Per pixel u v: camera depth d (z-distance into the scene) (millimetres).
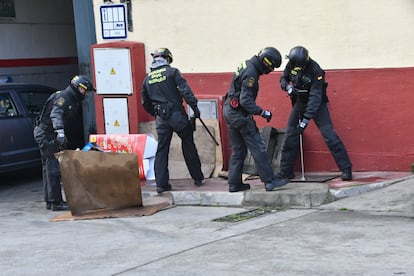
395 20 10305
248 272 6508
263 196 9797
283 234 8008
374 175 10523
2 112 12969
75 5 13555
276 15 11305
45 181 10914
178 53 12430
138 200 10141
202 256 7223
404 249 7020
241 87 9625
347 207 9180
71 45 19375
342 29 10727
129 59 12688
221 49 11969
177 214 9836
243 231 8352
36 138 10688
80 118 14453
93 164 10008
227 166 11992
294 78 10070
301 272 6414
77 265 7191
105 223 9461
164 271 6715
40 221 10008
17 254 7879
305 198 9492
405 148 10492
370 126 10719
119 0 12844
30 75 18219
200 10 12078
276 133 11484
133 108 12789
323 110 10289
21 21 17891
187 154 10883
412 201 9031
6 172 13016
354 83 10750
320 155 11219
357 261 6680
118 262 7211
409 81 10328
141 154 12156
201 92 12242
